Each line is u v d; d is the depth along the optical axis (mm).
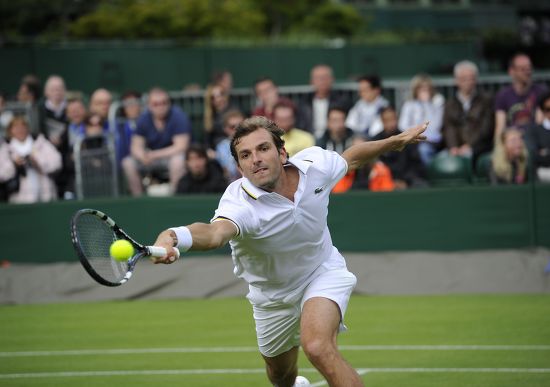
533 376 10656
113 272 6805
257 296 8508
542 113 18094
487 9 43938
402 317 14656
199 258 17672
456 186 17281
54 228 17734
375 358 11906
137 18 35562
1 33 35344
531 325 13688
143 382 10945
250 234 7715
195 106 22828
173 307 16484
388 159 18375
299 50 32000
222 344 13117
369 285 17016
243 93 21250
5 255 17859
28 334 14297
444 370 11102
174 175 19109
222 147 19203
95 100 19938
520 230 17203
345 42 36281
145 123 19281
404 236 17328
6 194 18906
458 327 13711
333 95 20031
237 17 36969
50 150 18984
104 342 13508
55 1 36062
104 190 19000
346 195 17375
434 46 34438
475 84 19219
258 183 7746
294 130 17719
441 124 19844
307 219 8000
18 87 28406
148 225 17469
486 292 16688
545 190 17125
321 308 7922
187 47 30891
